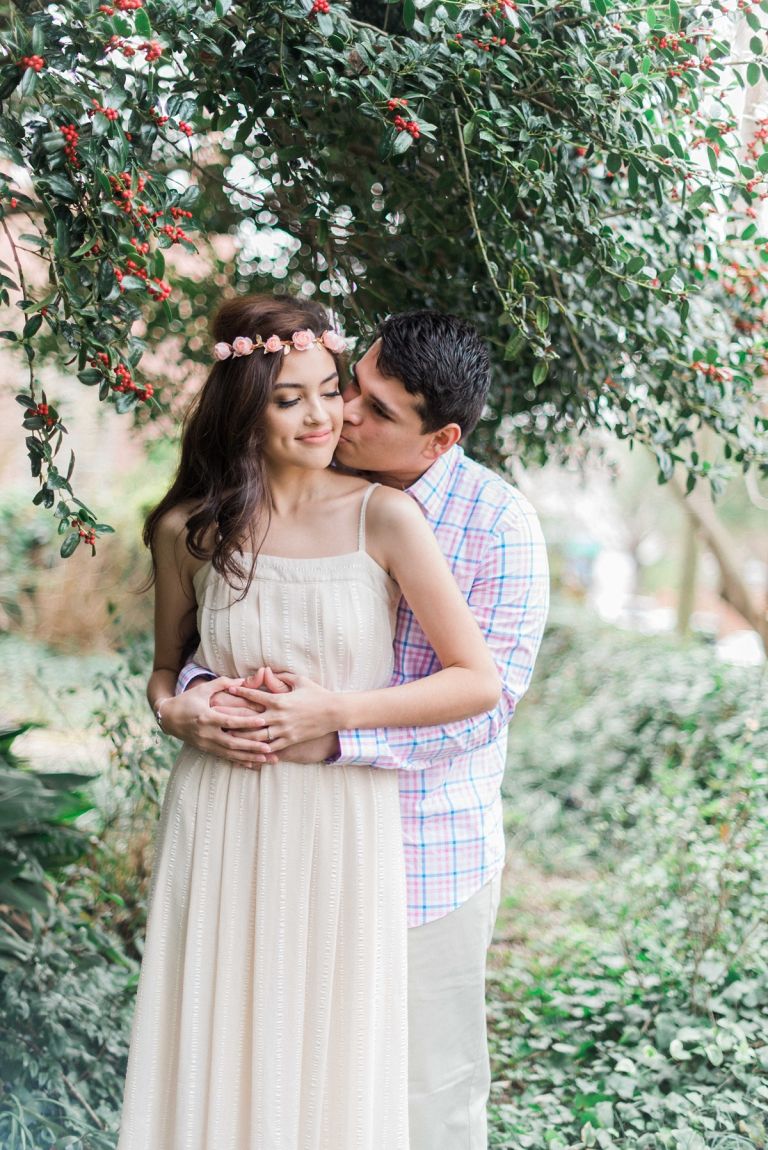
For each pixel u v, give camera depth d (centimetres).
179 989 182
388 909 182
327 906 178
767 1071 285
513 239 224
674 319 265
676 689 560
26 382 423
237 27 200
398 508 180
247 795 179
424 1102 196
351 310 273
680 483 500
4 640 649
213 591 183
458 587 193
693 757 511
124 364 182
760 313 292
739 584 539
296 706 173
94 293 179
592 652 677
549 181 212
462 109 215
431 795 192
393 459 189
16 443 702
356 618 178
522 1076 305
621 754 554
